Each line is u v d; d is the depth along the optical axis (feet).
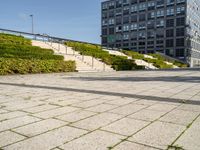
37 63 57.31
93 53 94.38
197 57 251.60
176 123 12.97
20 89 27.37
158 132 11.48
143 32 239.09
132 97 21.67
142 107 17.20
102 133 11.40
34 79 41.37
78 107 17.28
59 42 100.22
